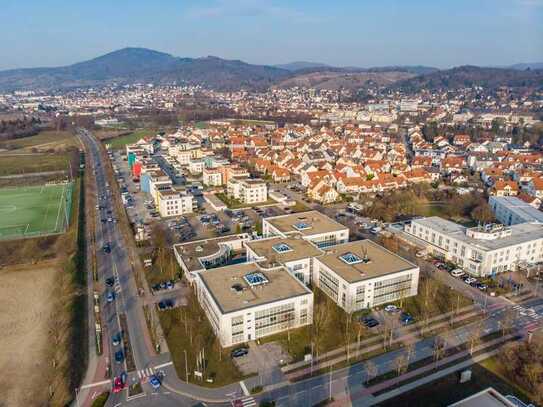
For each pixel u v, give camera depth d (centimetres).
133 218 18088
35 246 14962
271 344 9300
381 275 10775
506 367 8444
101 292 11588
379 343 9344
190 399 7656
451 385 8012
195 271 11838
